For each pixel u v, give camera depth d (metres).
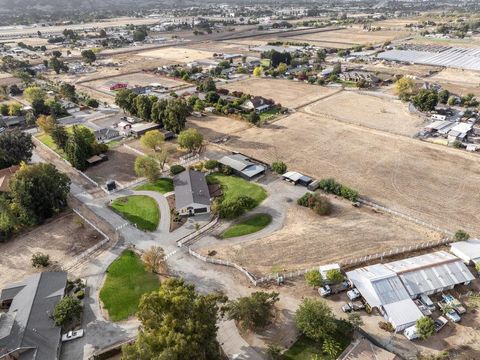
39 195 76.81
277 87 175.50
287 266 65.50
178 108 118.94
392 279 58.50
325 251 68.81
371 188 89.38
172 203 84.75
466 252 65.19
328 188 87.12
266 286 61.41
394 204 82.88
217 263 66.50
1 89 169.25
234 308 52.94
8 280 63.81
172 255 68.69
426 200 83.94
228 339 52.03
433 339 51.66
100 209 83.44
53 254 70.00
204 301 46.62
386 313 54.31
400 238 71.81
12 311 54.94
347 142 114.19
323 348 49.56
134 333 53.34
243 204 79.81
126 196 88.19
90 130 116.81
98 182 95.06
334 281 59.91
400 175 94.62
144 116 130.00
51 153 112.50
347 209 81.25
